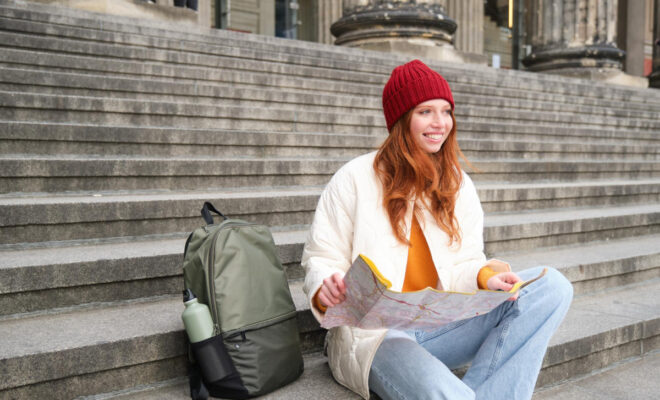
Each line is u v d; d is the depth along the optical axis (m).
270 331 2.13
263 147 4.92
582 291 3.63
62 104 4.47
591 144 7.05
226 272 2.09
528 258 3.89
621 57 13.73
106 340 2.14
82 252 2.86
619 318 3.07
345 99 6.48
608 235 4.63
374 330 2.04
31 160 3.50
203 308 2.04
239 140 4.77
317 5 16.88
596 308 3.29
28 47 5.45
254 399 2.10
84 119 4.58
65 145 4.05
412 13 10.63
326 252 2.11
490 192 4.70
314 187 4.65
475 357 2.14
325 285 1.81
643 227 4.93
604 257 3.87
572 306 3.34
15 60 5.06
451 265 2.14
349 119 5.97
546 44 14.08
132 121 4.80
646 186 5.84
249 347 2.06
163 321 2.41
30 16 6.07
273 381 2.12
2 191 3.45
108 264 2.64
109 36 6.28
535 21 14.43
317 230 2.13
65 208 3.07
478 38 16.84
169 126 4.96
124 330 2.28
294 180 4.55
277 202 3.77
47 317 2.47
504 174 5.74
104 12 7.57
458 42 16.61
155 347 2.23
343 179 2.14
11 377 1.95
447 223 2.12
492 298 1.80
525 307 2.06
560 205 5.18
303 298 2.81
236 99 5.79
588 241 4.49
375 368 2.00
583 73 13.47
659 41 15.86
